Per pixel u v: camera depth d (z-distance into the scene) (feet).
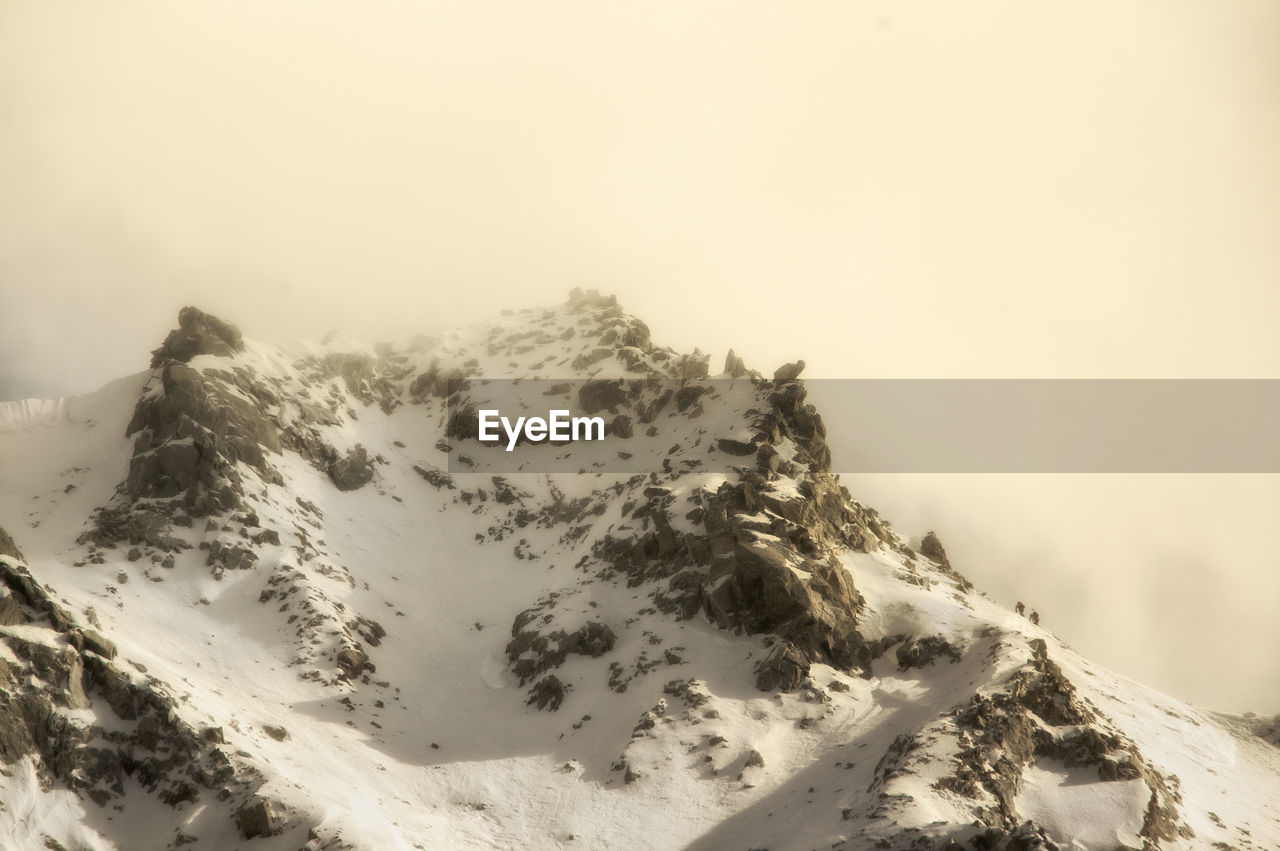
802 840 388.37
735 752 446.60
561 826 420.77
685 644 499.51
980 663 481.87
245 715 447.42
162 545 540.11
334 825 380.37
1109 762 422.41
